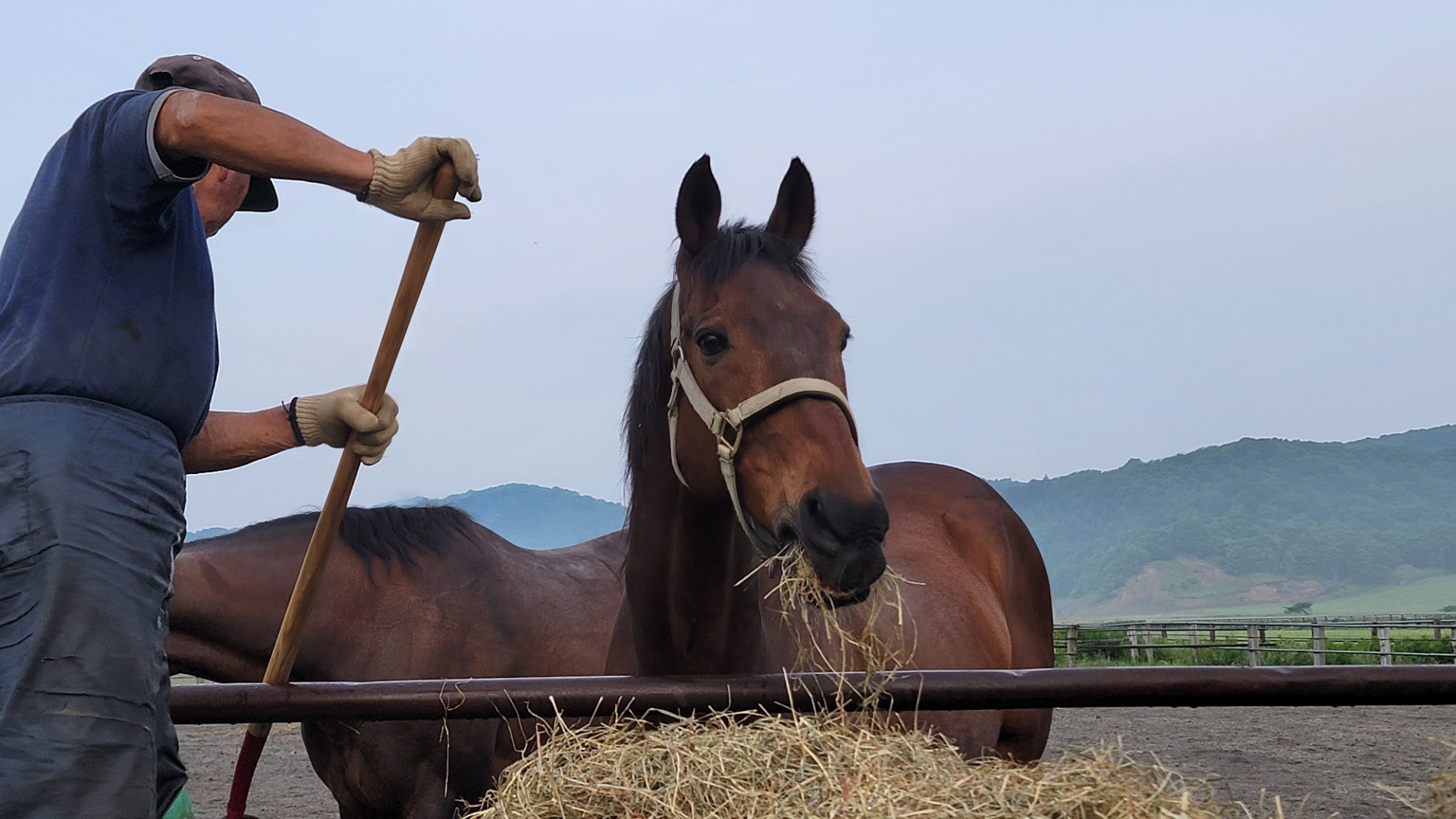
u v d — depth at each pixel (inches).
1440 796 65.2
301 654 131.9
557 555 165.8
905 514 151.4
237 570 131.3
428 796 128.0
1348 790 245.8
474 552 147.9
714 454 79.3
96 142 57.4
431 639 137.4
